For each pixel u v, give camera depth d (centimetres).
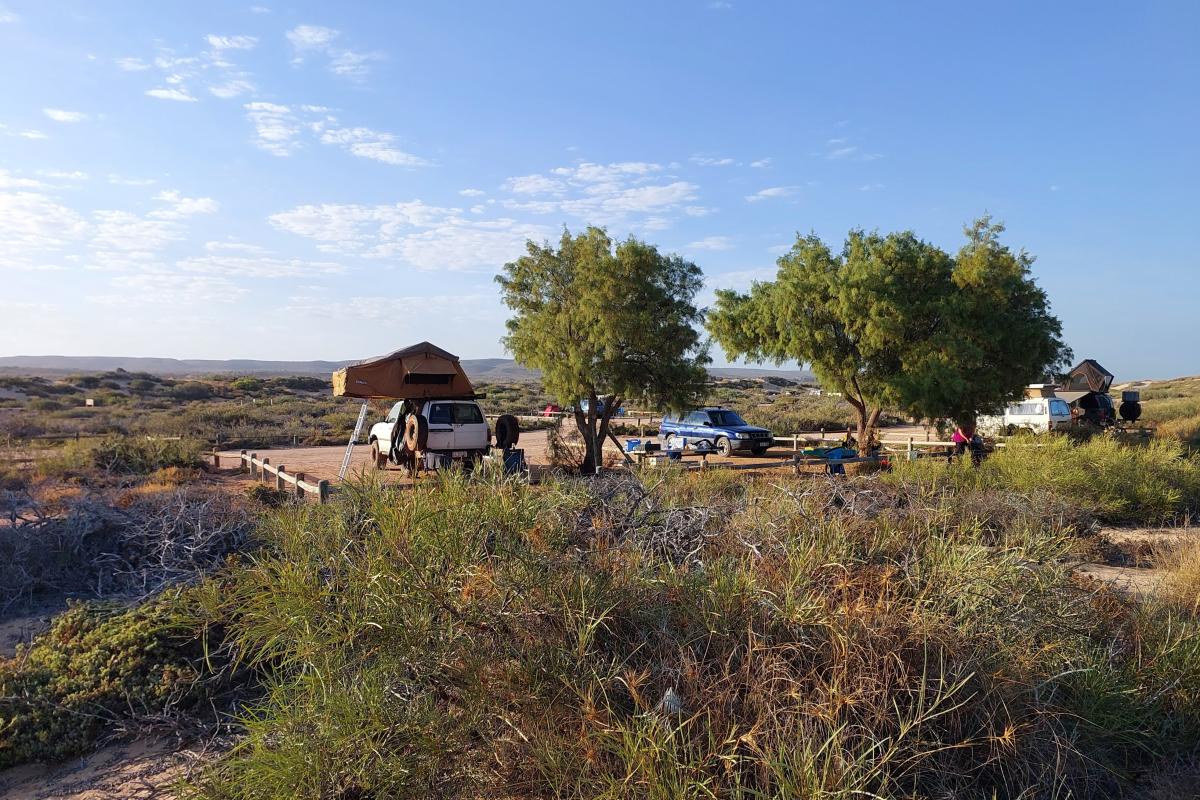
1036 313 2311
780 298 2242
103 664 546
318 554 503
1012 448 1529
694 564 531
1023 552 538
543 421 4144
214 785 350
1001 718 372
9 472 1734
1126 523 1191
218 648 549
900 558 575
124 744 495
